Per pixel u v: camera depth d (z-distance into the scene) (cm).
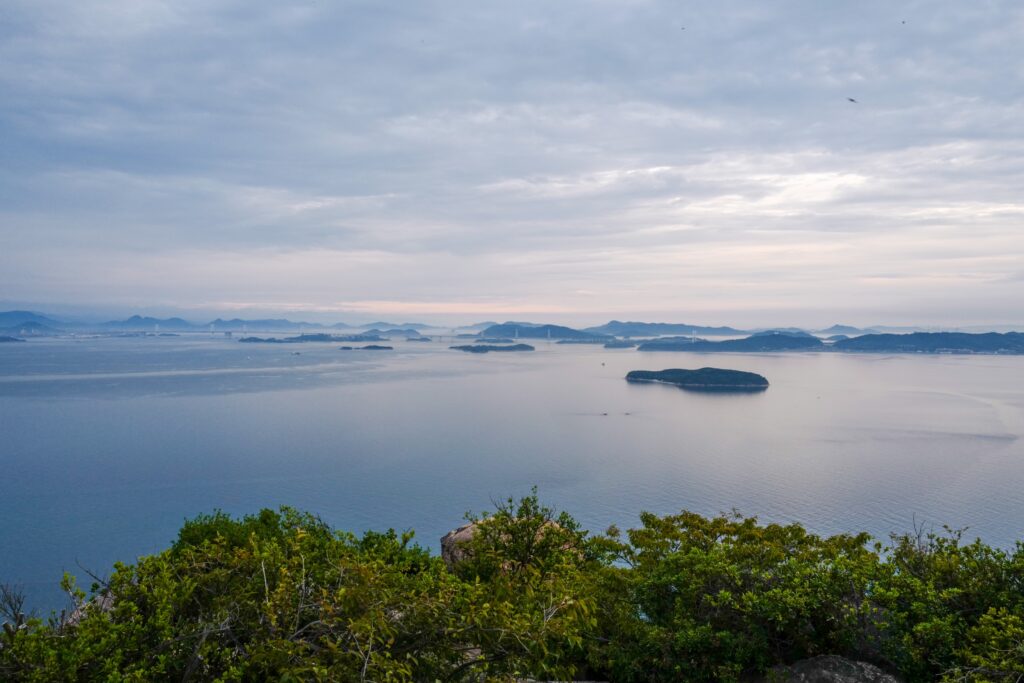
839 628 974
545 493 15188
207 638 642
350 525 12475
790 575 1017
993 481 15662
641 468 18000
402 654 680
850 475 16662
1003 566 971
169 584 661
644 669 1013
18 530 12319
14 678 562
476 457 19638
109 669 573
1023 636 809
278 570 714
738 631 1005
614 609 1078
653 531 1352
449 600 728
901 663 915
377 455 19912
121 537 11862
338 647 613
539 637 714
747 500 14425
